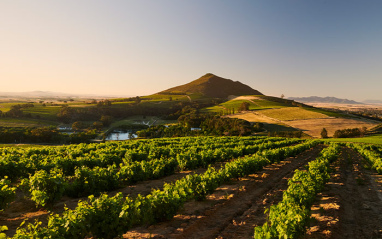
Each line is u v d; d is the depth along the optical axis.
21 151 24.55
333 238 7.59
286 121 99.81
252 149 30.41
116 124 135.38
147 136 97.62
